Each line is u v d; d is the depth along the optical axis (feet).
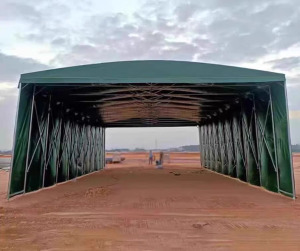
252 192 30.89
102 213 20.43
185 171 66.23
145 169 74.84
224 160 54.80
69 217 19.24
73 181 44.78
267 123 32.73
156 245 13.47
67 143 46.16
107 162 116.06
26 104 29.96
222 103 49.96
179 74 29.09
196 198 26.73
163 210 21.39
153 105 52.65
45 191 32.71
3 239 14.49
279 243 13.76
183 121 78.48
